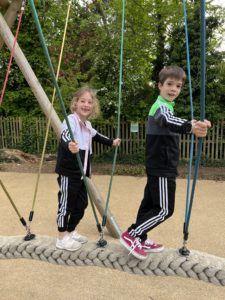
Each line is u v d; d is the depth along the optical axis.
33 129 11.29
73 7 10.20
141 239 2.26
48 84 11.74
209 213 5.48
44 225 5.06
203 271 2.18
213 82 9.27
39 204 6.04
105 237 4.63
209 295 3.27
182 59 9.52
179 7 9.88
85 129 2.73
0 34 3.36
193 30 9.30
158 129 2.12
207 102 9.46
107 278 3.61
